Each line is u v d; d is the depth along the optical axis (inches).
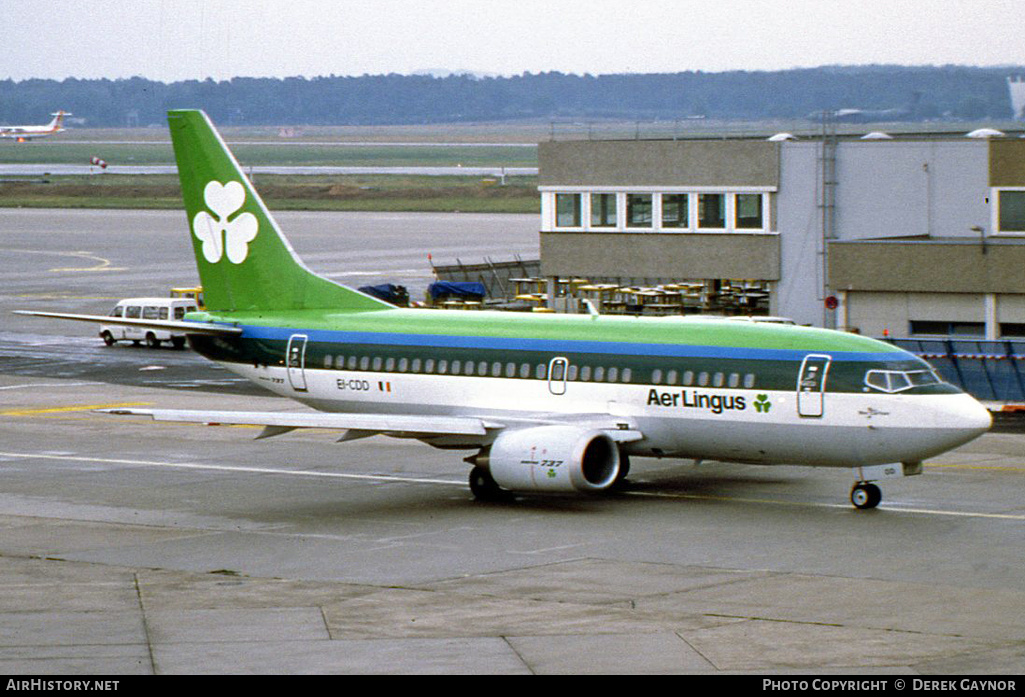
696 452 4335.6
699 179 7509.8
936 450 3954.2
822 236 7273.6
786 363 4143.7
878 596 3142.2
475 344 4717.0
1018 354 6107.3
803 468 4877.0
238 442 5629.9
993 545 3656.5
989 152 6796.3
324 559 3614.7
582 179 7839.6
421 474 4911.4
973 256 6432.1
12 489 4672.7
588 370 4458.7
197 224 5334.6
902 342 6363.2
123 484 4753.9
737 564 3486.7
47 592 3238.2
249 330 5201.8
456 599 3159.5
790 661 2615.7
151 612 3041.3
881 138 7416.3
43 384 7224.4
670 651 2691.9
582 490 4133.9
